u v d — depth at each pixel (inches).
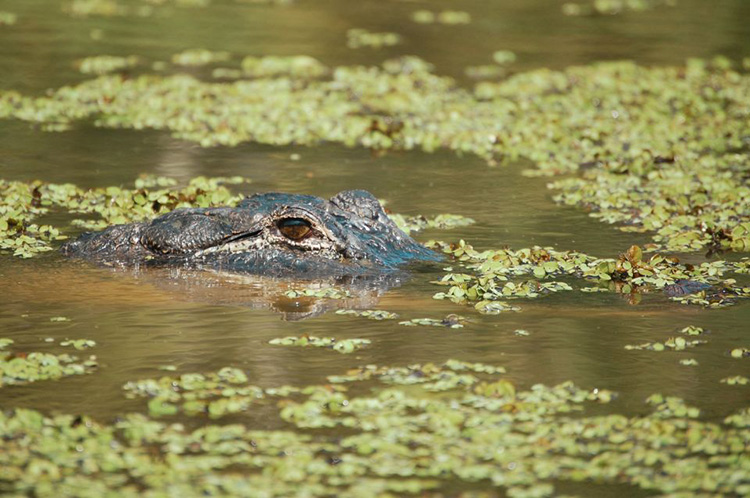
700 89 1513.3
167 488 430.3
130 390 522.6
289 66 1594.5
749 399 524.7
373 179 1021.2
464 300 666.2
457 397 521.7
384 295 668.7
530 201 951.6
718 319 638.5
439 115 1312.7
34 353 560.4
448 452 467.2
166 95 1374.3
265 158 1098.1
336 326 615.2
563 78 1544.0
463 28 1983.3
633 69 1616.6
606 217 895.1
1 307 637.9
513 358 573.6
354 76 1512.1
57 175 999.6
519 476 448.1
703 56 1756.9
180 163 1064.8
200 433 476.4
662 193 983.6
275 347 582.9
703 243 813.9
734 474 450.0
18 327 606.5
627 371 557.9
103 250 738.2
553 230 851.4
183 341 589.3
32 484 429.4
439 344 590.9
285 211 714.8
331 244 713.0
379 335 602.9
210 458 455.2
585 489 440.1
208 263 714.2
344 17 2069.4
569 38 1899.6
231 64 1615.4
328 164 1080.2
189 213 738.8
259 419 495.5
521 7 2236.7
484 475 447.8
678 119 1327.5
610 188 999.0
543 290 687.7
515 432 486.9
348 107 1334.9
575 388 532.7
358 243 722.2
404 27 1977.1
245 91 1409.9
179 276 696.4
